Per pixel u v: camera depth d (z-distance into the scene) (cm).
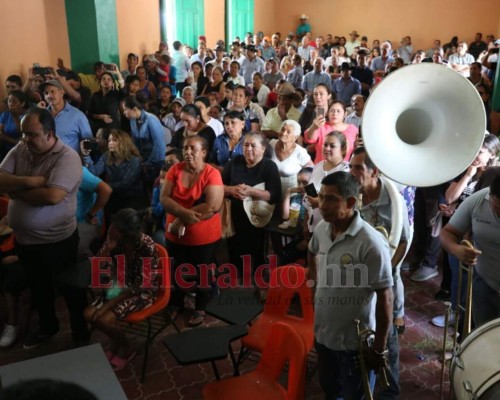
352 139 435
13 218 285
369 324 200
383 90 213
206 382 285
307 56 1377
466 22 1481
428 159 214
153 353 308
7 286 312
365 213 249
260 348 251
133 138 455
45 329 316
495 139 315
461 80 207
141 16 948
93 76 725
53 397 76
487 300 246
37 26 673
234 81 823
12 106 471
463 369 181
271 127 530
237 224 377
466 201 245
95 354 178
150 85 741
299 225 356
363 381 192
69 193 288
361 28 1602
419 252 401
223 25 1345
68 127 431
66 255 298
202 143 316
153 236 374
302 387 200
